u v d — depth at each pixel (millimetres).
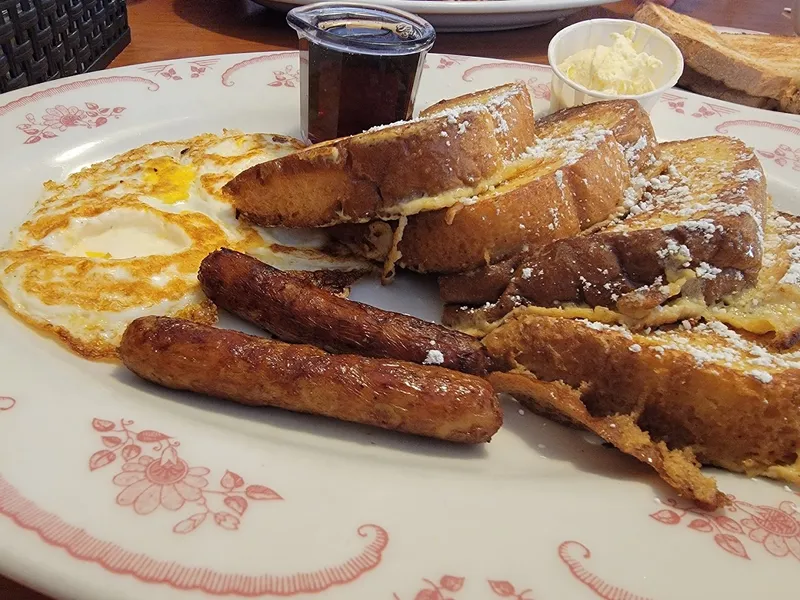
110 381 170
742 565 135
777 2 525
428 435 162
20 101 244
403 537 132
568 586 126
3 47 247
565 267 186
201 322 191
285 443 160
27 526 121
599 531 140
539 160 221
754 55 371
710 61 347
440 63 321
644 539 139
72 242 204
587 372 173
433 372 162
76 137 244
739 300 184
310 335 181
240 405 169
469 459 166
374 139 196
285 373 158
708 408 162
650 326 180
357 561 125
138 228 213
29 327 179
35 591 119
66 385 158
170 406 165
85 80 262
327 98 252
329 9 262
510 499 147
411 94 257
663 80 282
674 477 155
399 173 197
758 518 147
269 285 183
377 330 176
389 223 214
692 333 178
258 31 361
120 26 321
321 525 132
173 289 192
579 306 189
